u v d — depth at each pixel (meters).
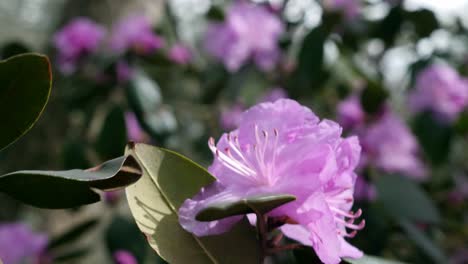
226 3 0.95
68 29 0.88
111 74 0.84
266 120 0.33
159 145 0.80
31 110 0.31
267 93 0.96
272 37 0.87
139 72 0.84
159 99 0.82
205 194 0.32
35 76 0.31
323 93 0.95
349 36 0.95
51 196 0.31
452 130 0.81
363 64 0.96
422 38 0.93
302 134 0.32
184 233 0.32
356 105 0.80
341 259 0.33
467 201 0.97
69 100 0.89
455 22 1.04
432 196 0.95
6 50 0.82
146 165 0.33
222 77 0.93
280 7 0.93
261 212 0.30
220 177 0.32
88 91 0.87
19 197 0.31
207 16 0.94
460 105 0.81
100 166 0.31
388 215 0.65
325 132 0.32
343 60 0.91
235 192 0.32
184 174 0.33
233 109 1.01
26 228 0.73
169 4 1.00
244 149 0.33
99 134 0.68
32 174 0.30
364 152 0.77
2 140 0.32
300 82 0.85
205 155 1.00
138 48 0.85
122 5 0.94
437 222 0.64
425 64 0.90
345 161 0.32
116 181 0.31
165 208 0.33
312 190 0.31
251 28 0.86
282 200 0.29
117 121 0.68
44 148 0.89
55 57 0.94
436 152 0.81
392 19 0.92
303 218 0.31
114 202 0.74
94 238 0.86
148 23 0.88
